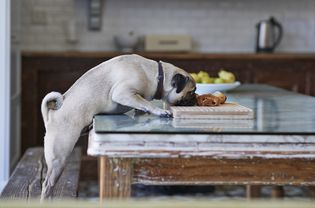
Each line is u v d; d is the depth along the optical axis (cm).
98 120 245
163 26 750
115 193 223
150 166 224
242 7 761
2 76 533
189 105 269
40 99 667
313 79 699
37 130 671
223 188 622
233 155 223
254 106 327
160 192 593
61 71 666
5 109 537
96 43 739
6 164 541
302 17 772
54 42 730
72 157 437
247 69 689
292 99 371
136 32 746
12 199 308
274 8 766
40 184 346
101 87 251
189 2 753
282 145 225
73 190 331
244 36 763
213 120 254
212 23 758
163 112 253
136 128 226
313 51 774
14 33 598
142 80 254
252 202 126
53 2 728
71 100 247
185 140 221
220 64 685
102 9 738
